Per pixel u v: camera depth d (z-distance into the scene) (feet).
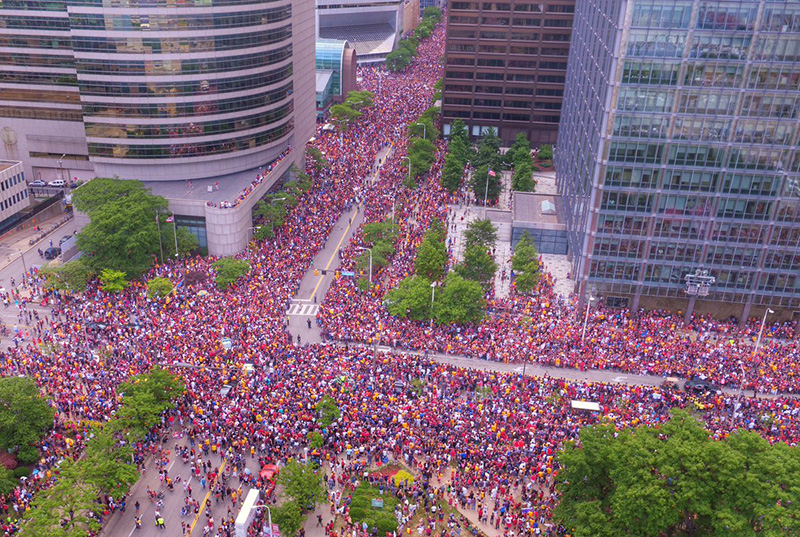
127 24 459.73
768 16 349.61
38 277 425.69
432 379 334.85
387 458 286.87
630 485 236.22
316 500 257.14
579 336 378.94
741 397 330.54
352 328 379.35
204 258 475.31
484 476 274.57
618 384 341.00
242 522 234.17
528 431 293.84
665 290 415.64
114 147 497.87
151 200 451.94
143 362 333.62
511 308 411.75
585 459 248.93
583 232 421.59
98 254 424.46
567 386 330.13
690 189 390.42
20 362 334.24
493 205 583.17
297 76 598.34
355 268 449.89
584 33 507.71
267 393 312.71
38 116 561.02
